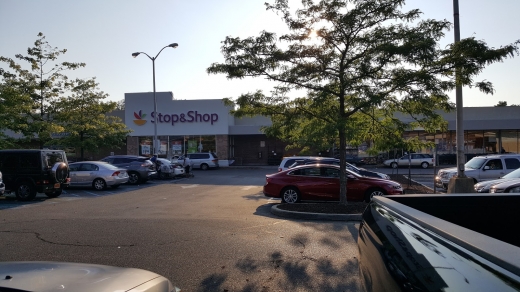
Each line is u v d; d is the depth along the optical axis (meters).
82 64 27.56
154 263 7.12
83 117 29.17
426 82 10.62
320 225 10.70
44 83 26.16
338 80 11.92
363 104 11.00
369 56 10.98
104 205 15.38
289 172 15.31
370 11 11.04
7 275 2.96
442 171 18.42
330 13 11.19
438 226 2.25
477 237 1.96
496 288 1.51
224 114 41.62
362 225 3.48
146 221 11.36
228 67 11.96
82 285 2.83
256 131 41.66
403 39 10.93
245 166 42.41
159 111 42.16
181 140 42.28
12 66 25.42
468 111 42.41
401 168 37.50
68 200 17.30
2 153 17.14
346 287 5.90
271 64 11.91
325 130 11.50
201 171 36.69
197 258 7.43
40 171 17.00
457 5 13.88
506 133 39.62
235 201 16.42
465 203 3.40
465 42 10.00
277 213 12.43
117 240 8.88
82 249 8.10
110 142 31.80
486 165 17.69
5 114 22.39
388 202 3.23
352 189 14.61
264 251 7.91
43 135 25.05
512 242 3.35
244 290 5.81
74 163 21.95
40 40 26.08
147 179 25.02
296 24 11.52
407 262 2.21
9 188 16.98
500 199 3.39
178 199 17.30
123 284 2.99
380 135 12.66
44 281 2.86
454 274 1.79
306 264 7.03
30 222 11.30
